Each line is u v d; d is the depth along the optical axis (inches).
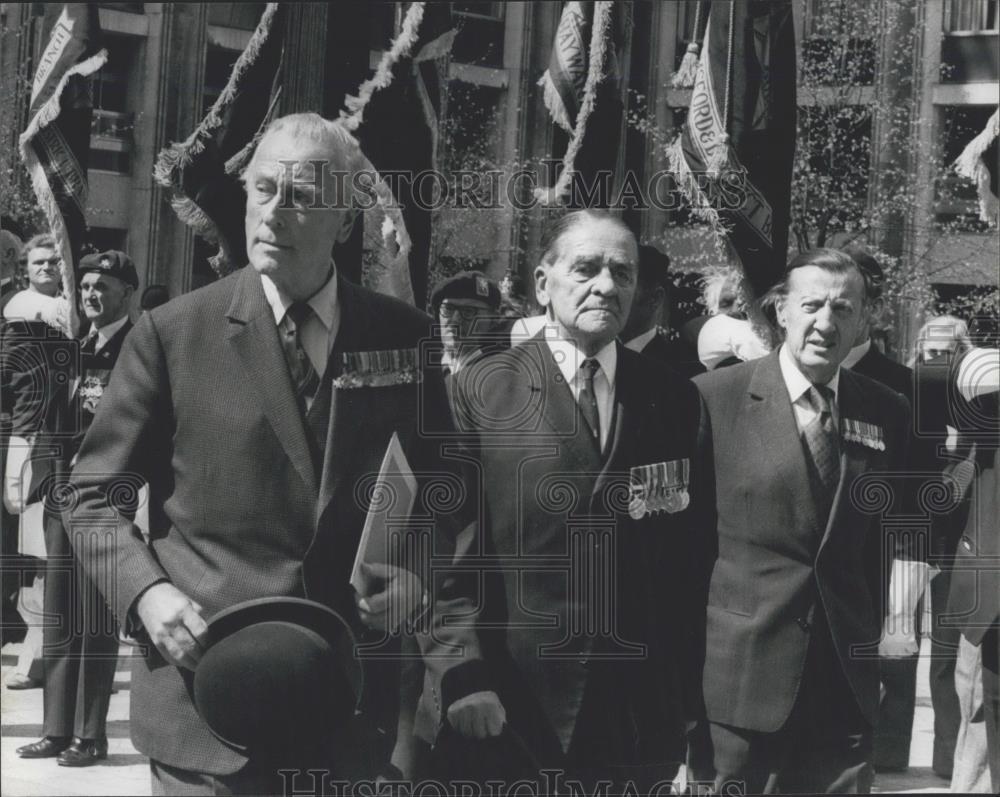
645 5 231.6
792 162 233.8
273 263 185.2
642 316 230.5
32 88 227.8
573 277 201.0
